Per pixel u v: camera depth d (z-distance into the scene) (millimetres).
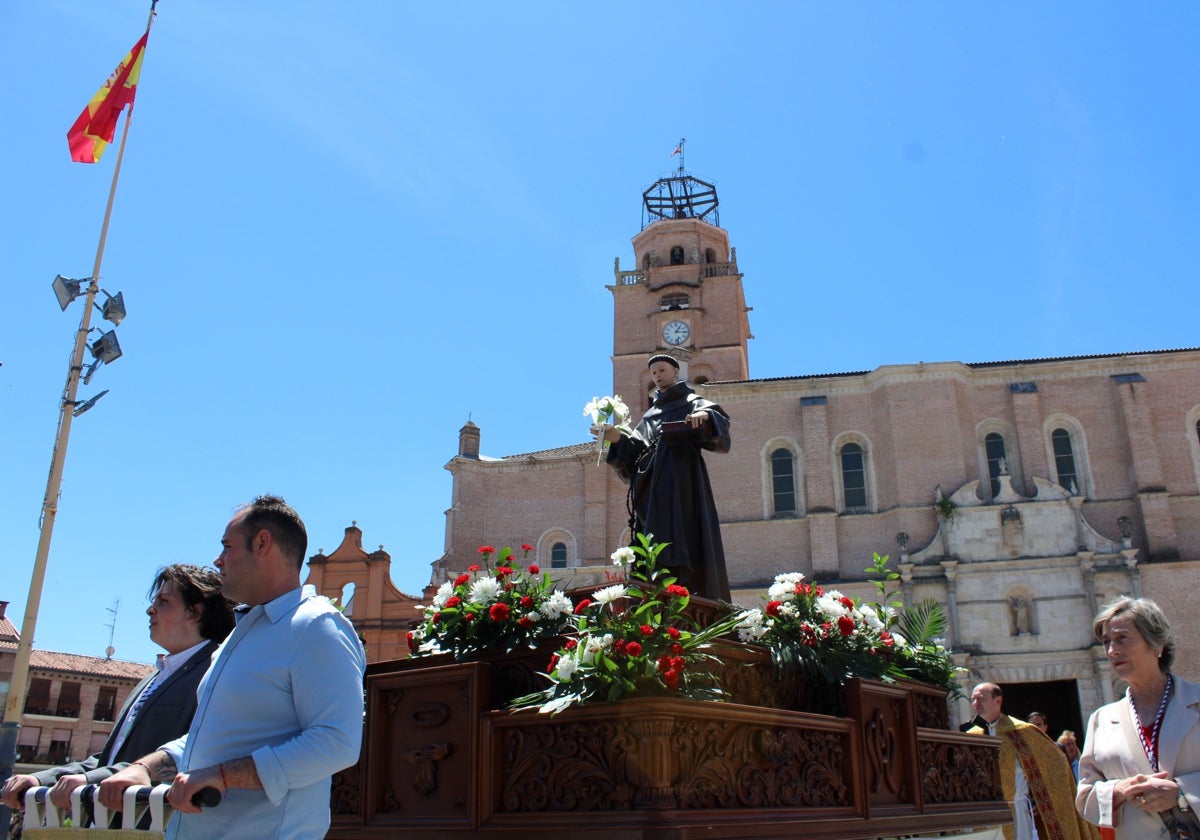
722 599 8648
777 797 6289
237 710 4250
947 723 9727
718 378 56344
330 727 4160
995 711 9797
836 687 7695
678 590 6652
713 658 6492
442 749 6309
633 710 5535
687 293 58531
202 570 6367
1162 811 5180
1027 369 45375
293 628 4391
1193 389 43906
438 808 6289
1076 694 38094
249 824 4051
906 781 7906
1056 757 9234
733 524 45312
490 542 51750
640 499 9055
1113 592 38719
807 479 44844
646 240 63156
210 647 6035
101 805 4055
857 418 45906
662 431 8891
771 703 7344
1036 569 39531
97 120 25312
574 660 5859
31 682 56062
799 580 8172
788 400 46906
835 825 6645
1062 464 44250
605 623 6285
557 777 5824
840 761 7137
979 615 39375
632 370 57188
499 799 6035
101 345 22750
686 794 5555
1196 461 42750
